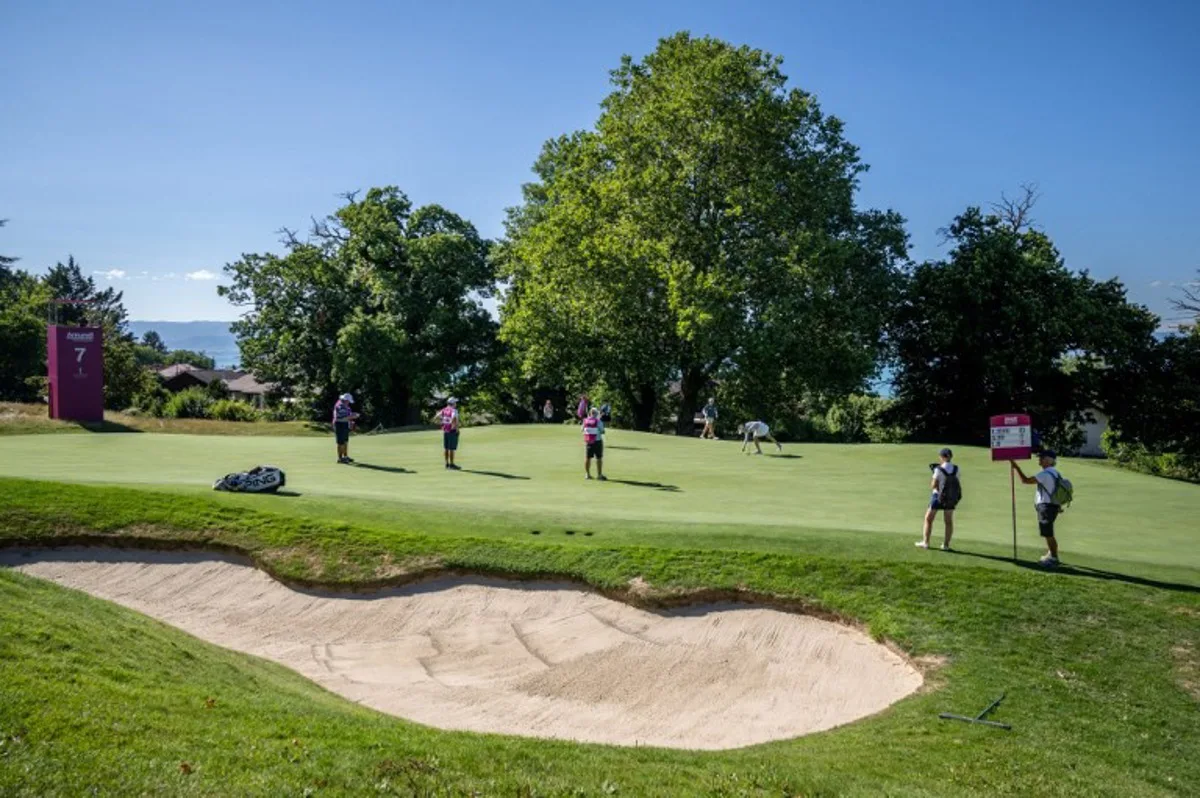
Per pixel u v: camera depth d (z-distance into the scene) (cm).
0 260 9212
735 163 4628
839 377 4822
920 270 5338
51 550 1828
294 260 6625
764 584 1539
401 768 829
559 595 1611
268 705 995
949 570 1534
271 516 1909
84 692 886
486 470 2819
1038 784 954
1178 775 1005
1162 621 1358
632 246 4788
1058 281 5106
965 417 5538
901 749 1045
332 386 6969
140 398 5919
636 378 5241
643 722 1254
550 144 6038
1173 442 5422
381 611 1617
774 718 1257
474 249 6456
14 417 4109
